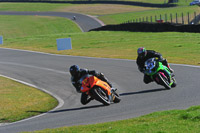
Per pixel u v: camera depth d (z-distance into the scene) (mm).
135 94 35781
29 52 98938
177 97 31109
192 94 31469
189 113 21125
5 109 36625
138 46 90188
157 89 36500
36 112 34781
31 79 56188
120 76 48875
